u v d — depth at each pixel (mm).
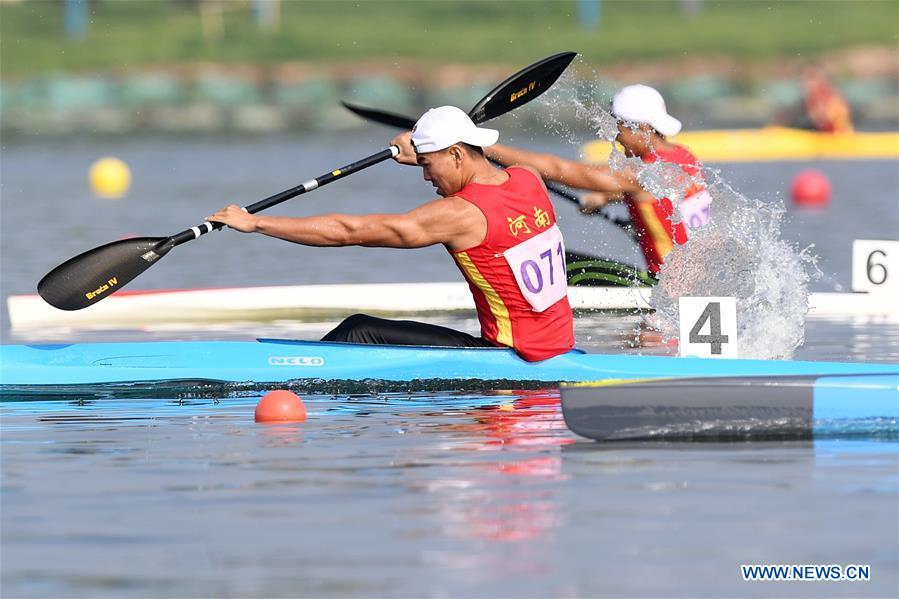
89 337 41344
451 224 29750
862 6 195125
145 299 46594
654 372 30359
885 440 24922
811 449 24125
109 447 24672
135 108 159375
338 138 138750
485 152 38688
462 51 178500
